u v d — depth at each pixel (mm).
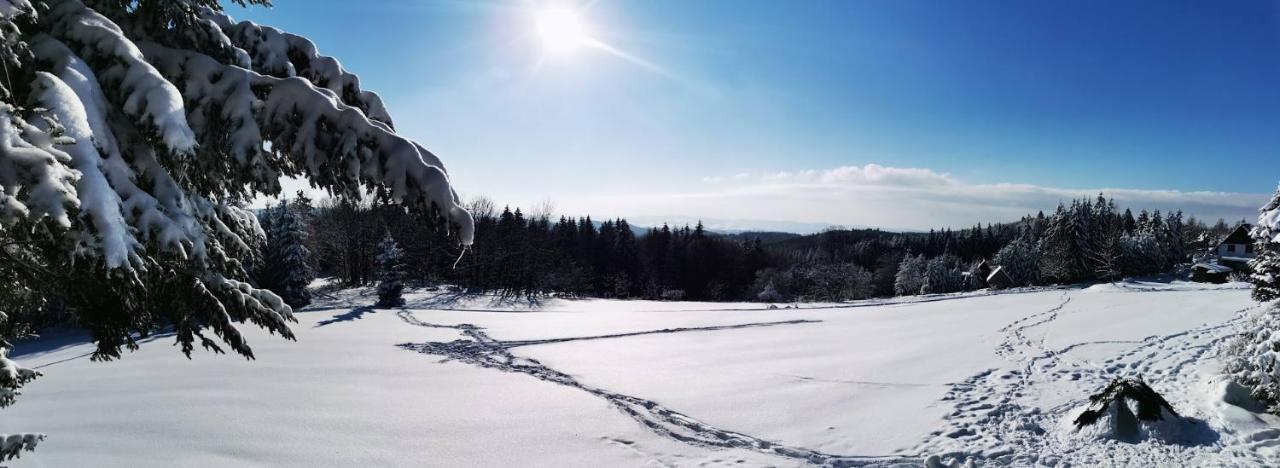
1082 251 63250
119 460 9977
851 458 9859
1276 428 8930
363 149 3711
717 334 25578
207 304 3748
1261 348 9914
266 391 14812
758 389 14672
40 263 3473
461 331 27609
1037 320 24172
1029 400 12336
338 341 23969
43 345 24703
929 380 14758
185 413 12727
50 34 3469
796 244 155250
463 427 11711
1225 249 61406
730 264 93000
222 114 3584
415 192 3766
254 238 4668
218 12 4547
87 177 2832
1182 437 8992
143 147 3566
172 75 3746
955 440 10172
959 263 102562
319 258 54344
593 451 10406
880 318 29781
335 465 9797
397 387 15406
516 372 17609
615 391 14859
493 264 55188
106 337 3957
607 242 87562
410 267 56875
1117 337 18734
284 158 4090
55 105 2898
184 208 3635
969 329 23047
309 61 4746
